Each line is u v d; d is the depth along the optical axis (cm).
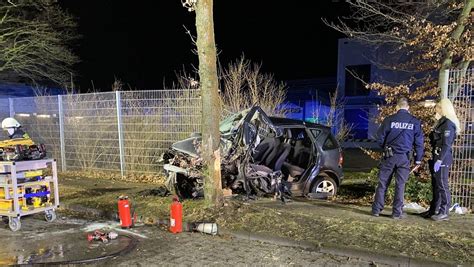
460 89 692
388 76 2086
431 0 820
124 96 1041
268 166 819
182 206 684
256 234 575
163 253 527
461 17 734
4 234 618
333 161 809
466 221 599
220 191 678
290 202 730
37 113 1190
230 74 1176
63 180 1028
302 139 862
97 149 1098
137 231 629
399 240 521
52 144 1170
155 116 1012
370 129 2291
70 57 1518
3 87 1683
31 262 493
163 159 802
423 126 734
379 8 1041
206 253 526
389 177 623
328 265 480
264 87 1174
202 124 667
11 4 1313
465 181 675
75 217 727
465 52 718
